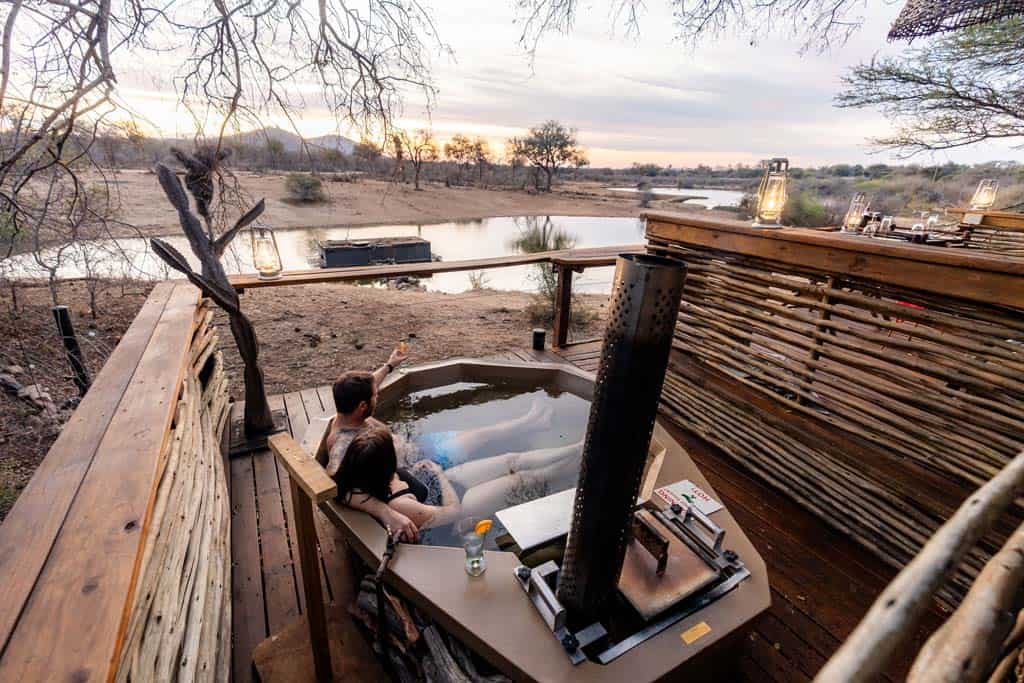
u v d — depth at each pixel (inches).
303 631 65.2
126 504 40.1
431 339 197.8
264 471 101.0
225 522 79.8
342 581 74.4
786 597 71.2
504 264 159.6
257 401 109.0
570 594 50.5
